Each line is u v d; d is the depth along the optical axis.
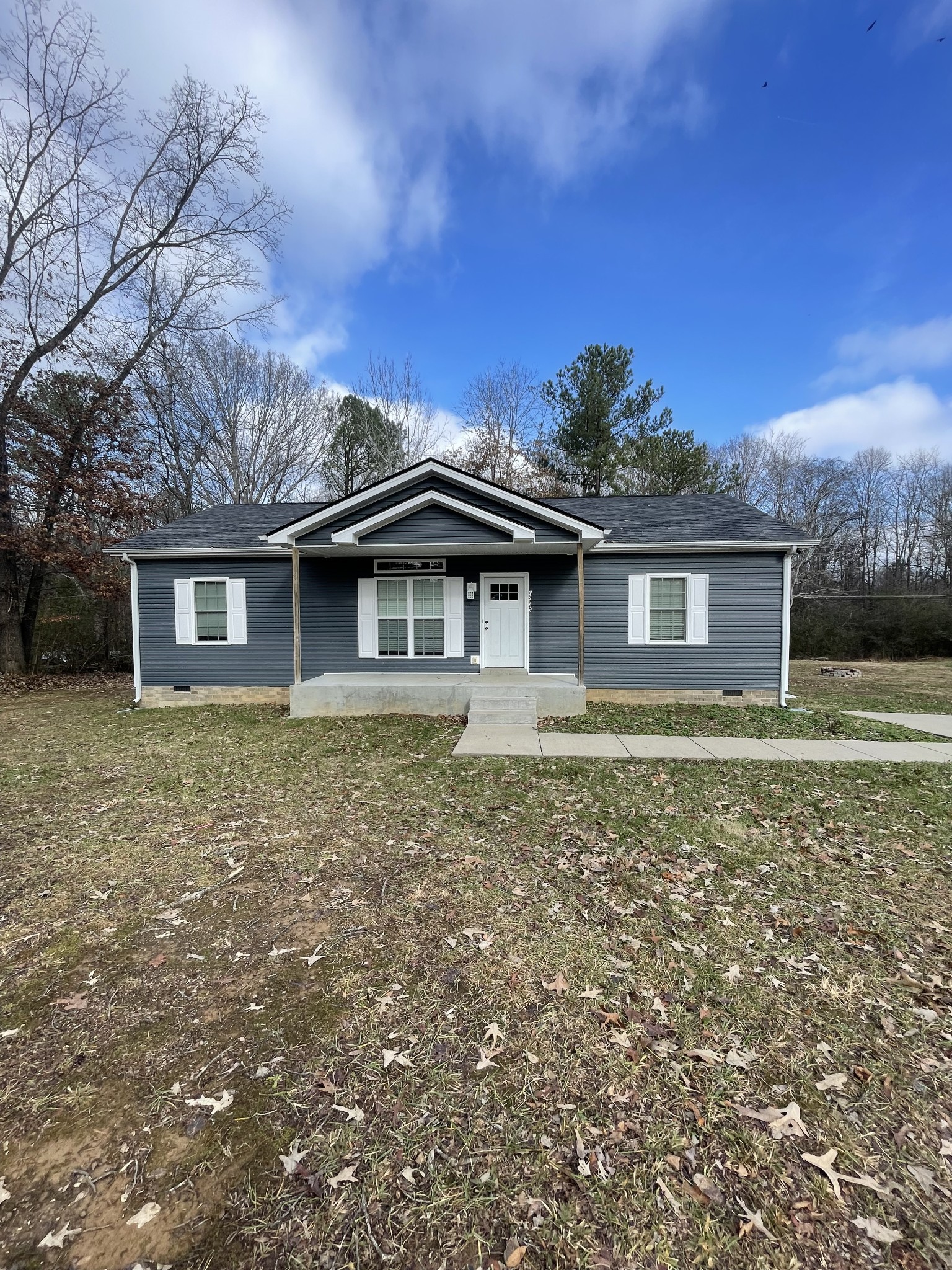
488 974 2.57
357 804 4.98
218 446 21.14
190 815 4.70
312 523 9.42
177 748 7.14
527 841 4.12
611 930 2.95
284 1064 2.03
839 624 24.38
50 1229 1.45
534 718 8.46
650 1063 2.04
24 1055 2.08
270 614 11.05
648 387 21.41
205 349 19.20
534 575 10.64
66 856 3.90
